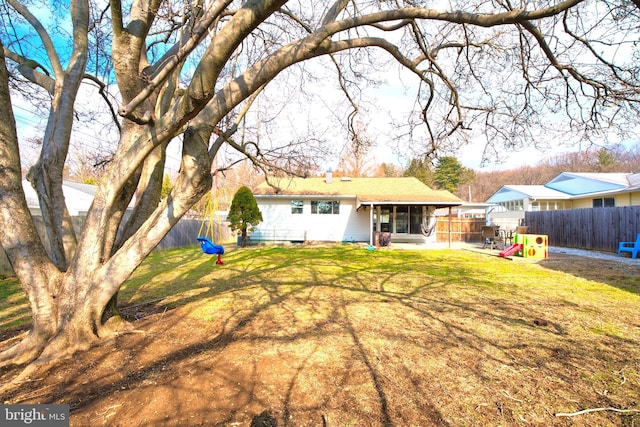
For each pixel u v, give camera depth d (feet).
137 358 11.25
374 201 54.19
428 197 58.34
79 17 13.99
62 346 11.37
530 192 87.15
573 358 11.24
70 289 11.85
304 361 10.91
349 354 11.48
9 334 14.24
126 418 7.80
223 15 14.55
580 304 18.22
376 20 11.74
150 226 12.17
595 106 16.11
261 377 9.80
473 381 9.63
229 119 17.69
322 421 7.71
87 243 12.13
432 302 18.66
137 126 12.91
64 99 13.43
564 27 14.76
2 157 10.85
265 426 7.50
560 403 8.50
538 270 30.58
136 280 26.45
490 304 18.22
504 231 60.49
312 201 64.28
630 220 42.78
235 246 57.72
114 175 12.12
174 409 8.16
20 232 11.16
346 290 21.88
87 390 9.14
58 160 13.21
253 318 15.70
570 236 53.67
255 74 11.23
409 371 10.24
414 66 16.40
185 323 14.99
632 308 17.40
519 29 15.99
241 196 56.13
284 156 22.16
